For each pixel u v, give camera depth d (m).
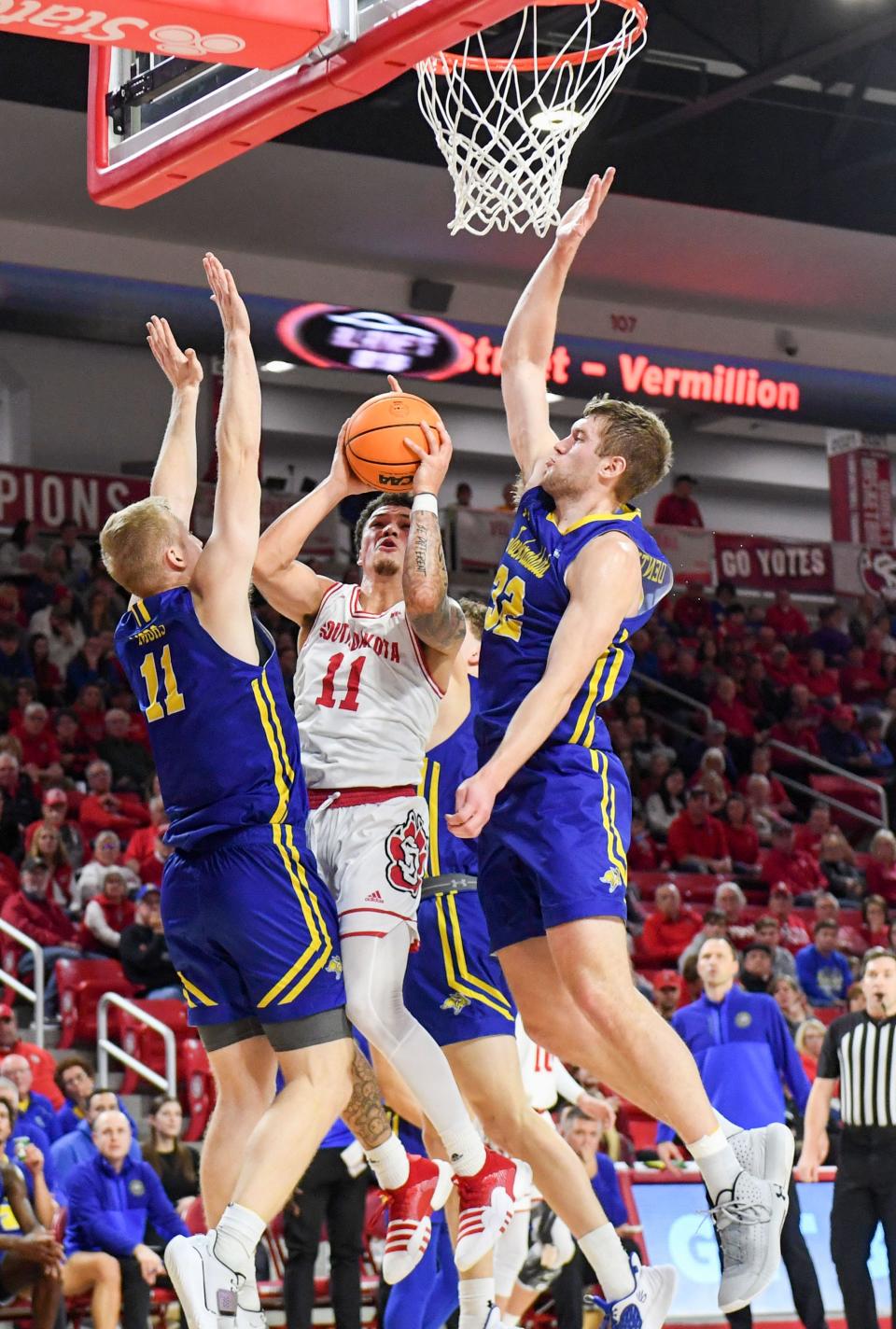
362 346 20.19
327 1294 9.21
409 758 5.00
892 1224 8.24
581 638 4.08
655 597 4.37
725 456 27.08
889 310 22.70
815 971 13.98
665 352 21.66
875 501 24.50
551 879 4.11
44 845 13.70
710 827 17.78
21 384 21.70
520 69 6.13
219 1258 4.06
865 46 18.77
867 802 20.77
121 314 19.16
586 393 21.20
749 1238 3.97
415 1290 6.73
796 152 20.80
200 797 4.44
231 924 4.38
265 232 19.69
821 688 22.77
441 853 5.36
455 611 4.97
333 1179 7.67
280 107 4.89
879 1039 8.34
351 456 4.97
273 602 5.22
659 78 19.39
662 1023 4.06
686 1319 9.02
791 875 17.56
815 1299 8.58
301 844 4.52
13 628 17.53
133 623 4.59
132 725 17.20
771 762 20.91
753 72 17.83
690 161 20.34
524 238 20.56
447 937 5.23
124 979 12.48
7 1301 8.16
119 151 5.50
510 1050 5.16
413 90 19.00
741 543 23.45
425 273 20.83
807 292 22.09
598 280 21.27
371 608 5.14
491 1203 4.72
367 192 19.50
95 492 20.34
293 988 4.36
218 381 20.64
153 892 12.56
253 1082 4.57
